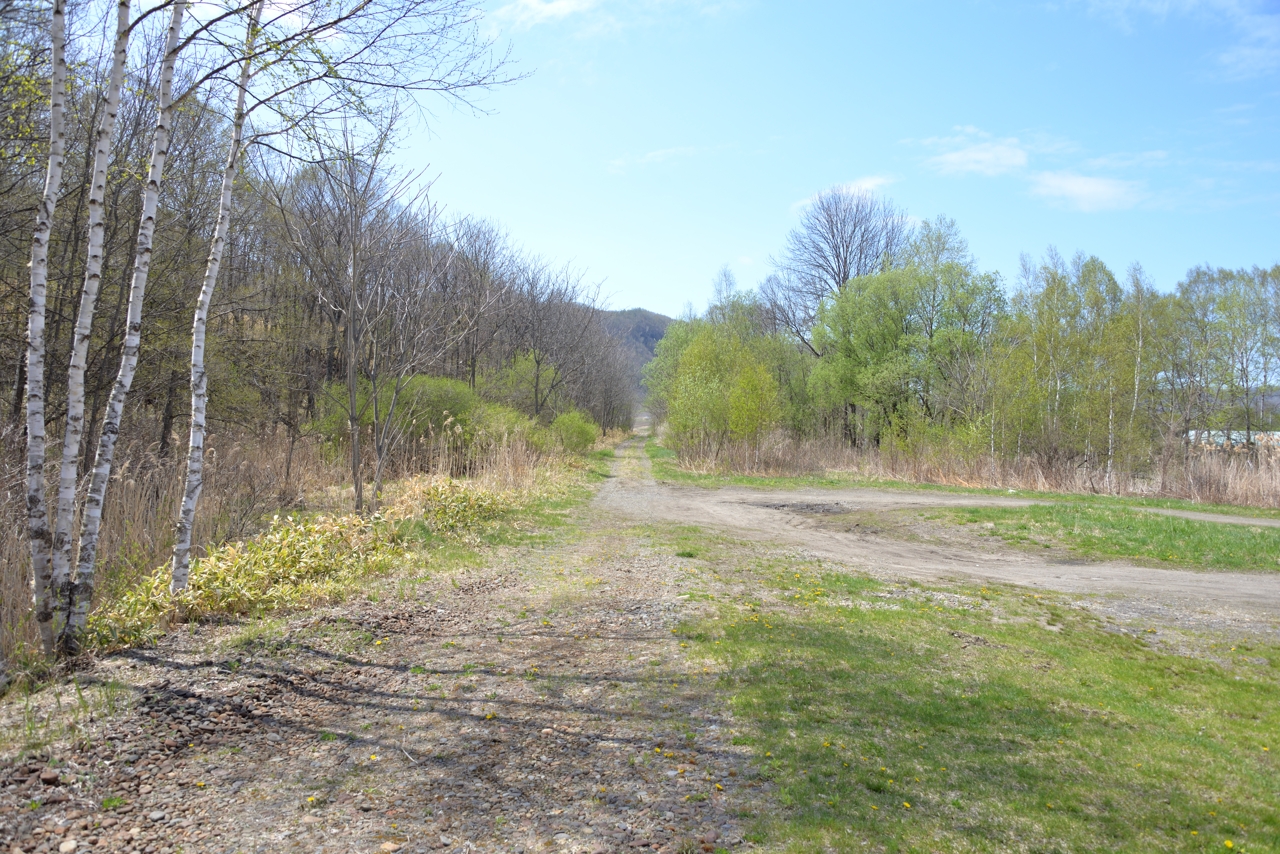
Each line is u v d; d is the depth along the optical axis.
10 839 3.10
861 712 5.11
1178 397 32.50
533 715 4.94
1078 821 3.78
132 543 8.42
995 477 25.00
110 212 11.66
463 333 14.41
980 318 32.66
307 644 6.09
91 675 5.05
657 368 51.97
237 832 3.35
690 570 10.07
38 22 6.02
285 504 12.81
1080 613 9.01
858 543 14.29
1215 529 14.09
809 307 43.19
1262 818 3.91
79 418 5.59
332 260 12.01
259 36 6.65
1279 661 7.34
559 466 25.33
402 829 3.46
